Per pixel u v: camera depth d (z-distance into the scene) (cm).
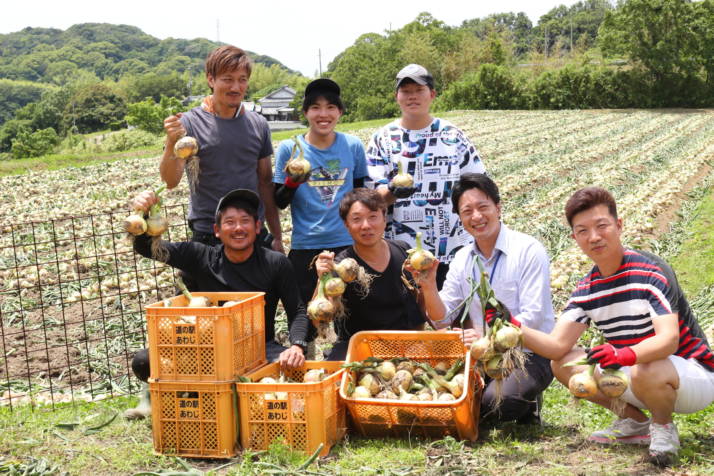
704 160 1944
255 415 384
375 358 423
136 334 670
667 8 4803
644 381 353
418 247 412
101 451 397
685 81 4938
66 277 882
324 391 382
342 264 412
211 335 379
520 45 14150
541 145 2497
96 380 556
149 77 14612
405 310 474
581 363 346
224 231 433
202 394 383
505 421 428
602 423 427
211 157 477
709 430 408
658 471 352
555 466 363
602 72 5112
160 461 383
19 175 2058
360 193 443
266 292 452
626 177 1681
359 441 405
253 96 13362
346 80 9031
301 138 528
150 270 874
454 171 536
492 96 5450
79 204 1438
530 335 383
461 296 451
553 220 1177
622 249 378
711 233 1055
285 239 1025
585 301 388
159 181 1750
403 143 541
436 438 401
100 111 11512
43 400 495
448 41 8831
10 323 705
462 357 422
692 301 720
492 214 421
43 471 371
